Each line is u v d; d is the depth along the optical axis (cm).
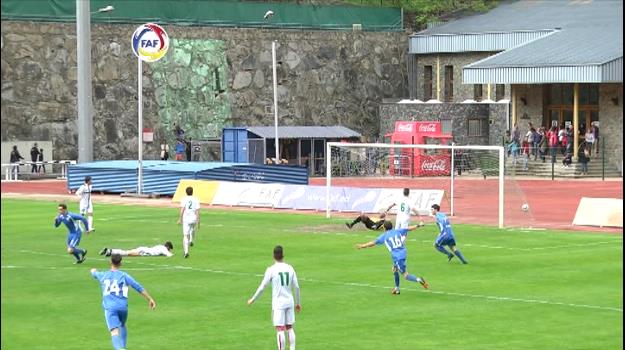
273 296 4709
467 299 6081
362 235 9031
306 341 5069
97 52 16250
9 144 15588
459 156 16325
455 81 18550
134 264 7512
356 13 18700
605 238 8775
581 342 4991
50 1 15988
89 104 13838
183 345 5034
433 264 7375
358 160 16525
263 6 17812
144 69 16588
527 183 14762
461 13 19688
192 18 17200
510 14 19012
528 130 17225
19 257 7888
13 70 15662
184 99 16950
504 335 5159
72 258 7831
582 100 16825
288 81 17850
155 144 16688
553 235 9000
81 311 5859
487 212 10969
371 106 18588
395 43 18825
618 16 17775
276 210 11306
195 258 7781
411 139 16288
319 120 18112
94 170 13312
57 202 12169
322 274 6981
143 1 16762
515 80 16238
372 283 6638
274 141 16625
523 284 6544
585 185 14400
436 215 7450
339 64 18300
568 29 17450
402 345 4981
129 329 5378
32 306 6000
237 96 17425
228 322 5544
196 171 12562
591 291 6281
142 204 12006
